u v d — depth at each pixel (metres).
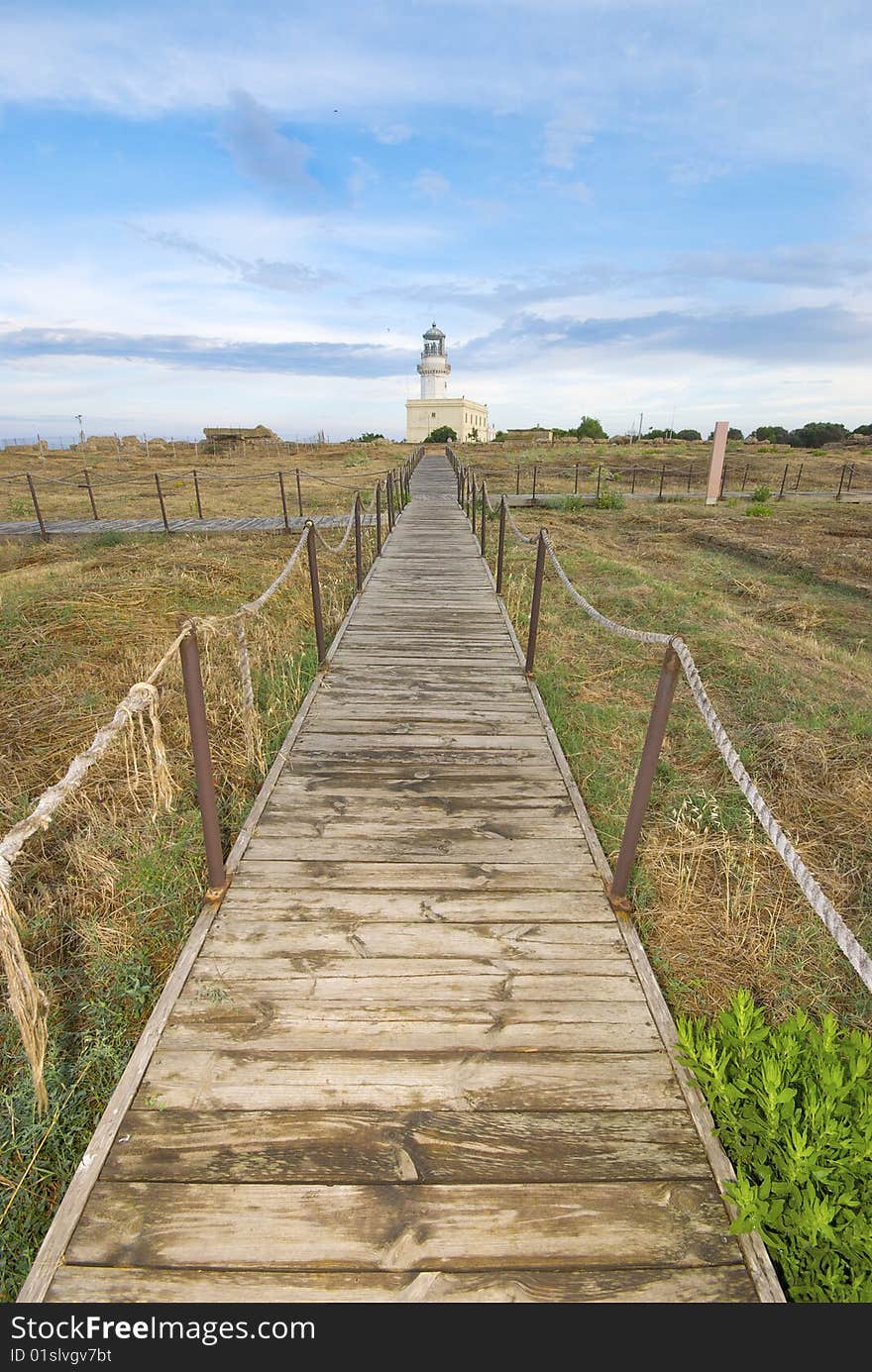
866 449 40.06
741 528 15.59
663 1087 2.14
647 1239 1.74
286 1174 1.85
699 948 2.96
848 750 4.77
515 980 2.53
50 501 19.34
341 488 21.84
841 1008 2.78
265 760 4.05
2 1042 2.48
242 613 3.92
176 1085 2.10
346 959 2.60
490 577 9.27
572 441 48.66
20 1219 1.94
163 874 3.21
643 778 2.72
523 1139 1.96
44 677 5.48
